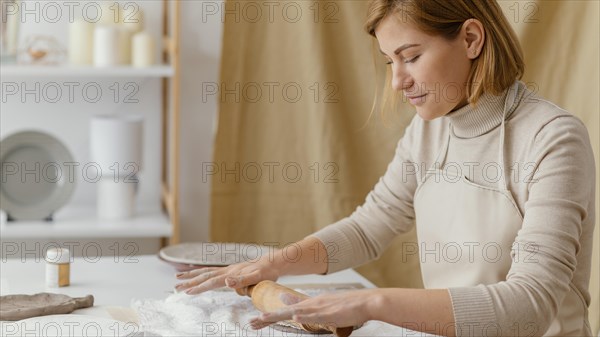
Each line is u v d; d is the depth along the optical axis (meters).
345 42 3.07
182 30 3.34
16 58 2.99
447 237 1.77
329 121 3.10
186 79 3.37
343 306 1.38
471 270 1.71
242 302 1.65
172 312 1.56
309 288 1.81
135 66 3.01
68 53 3.23
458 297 1.41
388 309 1.38
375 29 1.64
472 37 1.60
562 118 1.58
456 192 1.75
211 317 1.53
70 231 2.92
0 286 1.78
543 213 1.49
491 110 1.67
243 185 3.18
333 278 1.94
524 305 1.41
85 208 3.31
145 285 1.82
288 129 3.15
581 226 1.53
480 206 1.70
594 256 2.52
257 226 3.21
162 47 3.34
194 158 3.42
